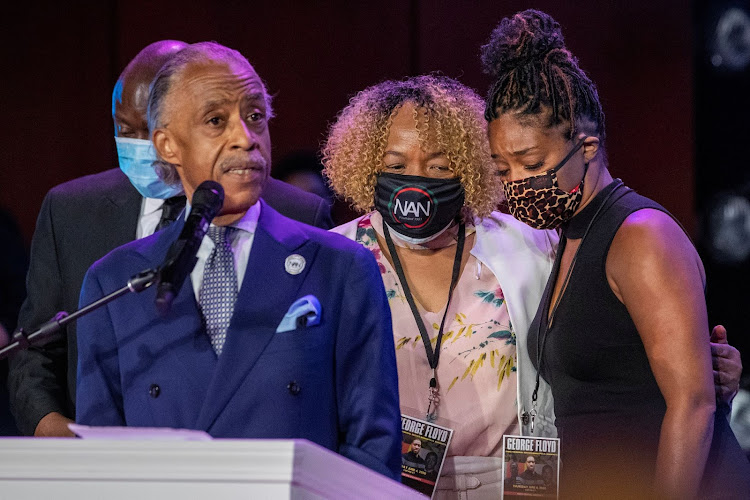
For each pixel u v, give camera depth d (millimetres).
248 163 4855
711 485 5566
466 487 6445
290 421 4652
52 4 12195
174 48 6793
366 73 12250
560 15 12008
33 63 12211
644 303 5398
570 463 5918
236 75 4953
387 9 12227
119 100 6570
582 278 5746
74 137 12219
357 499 3785
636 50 12047
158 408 4758
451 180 6602
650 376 5617
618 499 5598
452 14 12055
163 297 4098
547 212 5879
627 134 12086
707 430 5223
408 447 6332
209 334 4883
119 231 7000
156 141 5094
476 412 6516
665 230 5500
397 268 6848
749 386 11305
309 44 12289
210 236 5031
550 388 6512
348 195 7035
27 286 7277
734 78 12094
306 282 4949
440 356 6613
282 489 3494
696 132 12211
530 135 5777
